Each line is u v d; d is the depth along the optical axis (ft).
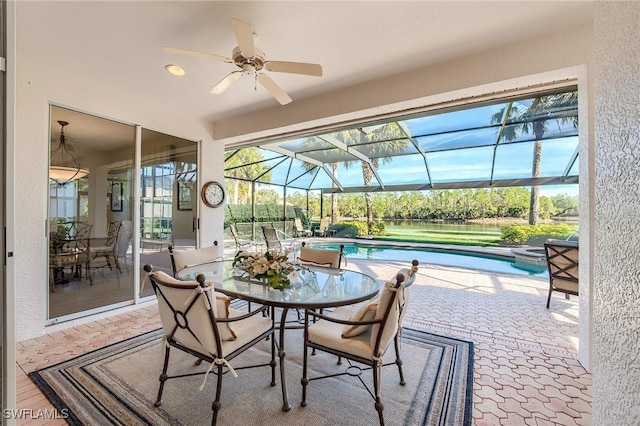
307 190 36.70
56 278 9.45
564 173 21.75
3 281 4.14
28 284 8.71
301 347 8.29
